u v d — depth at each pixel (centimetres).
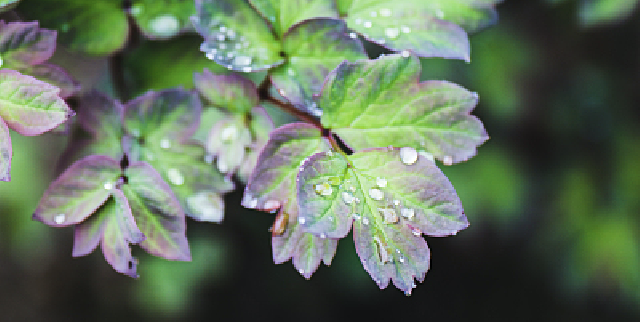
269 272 98
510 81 66
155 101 36
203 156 36
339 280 97
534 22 65
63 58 47
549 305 107
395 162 34
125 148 36
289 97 35
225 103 36
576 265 80
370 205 34
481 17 36
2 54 34
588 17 44
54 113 34
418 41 35
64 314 93
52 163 61
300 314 105
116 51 37
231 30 35
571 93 72
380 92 35
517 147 75
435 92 35
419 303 116
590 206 78
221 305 99
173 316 95
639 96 72
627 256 76
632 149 75
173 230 35
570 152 77
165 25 37
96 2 36
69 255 89
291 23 35
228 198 71
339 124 35
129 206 35
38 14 36
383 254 34
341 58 35
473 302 114
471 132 35
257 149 36
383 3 36
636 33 66
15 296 92
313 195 34
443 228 34
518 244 96
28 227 64
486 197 71
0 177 33
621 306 97
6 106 34
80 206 35
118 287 92
